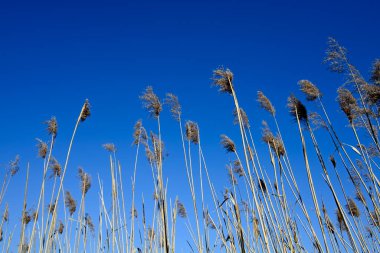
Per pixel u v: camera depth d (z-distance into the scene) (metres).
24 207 3.02
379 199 2.50
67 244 3.15
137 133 3.25
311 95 2.85
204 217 2.94
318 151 2.70
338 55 2.79
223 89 2.75
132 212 3.07
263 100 3.10
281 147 2.95
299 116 2.84
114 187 3.17
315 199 2.57
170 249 2.68
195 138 3.18
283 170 2.84
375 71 2.60
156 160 3.01
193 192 2.91
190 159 3.01
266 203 2.62
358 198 3.18
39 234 2.93
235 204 2.46
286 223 2.60
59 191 2.82
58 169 3.29
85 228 3.35
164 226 2.44
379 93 2.58
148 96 2.95
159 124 2.89
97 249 3.10
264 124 3.06
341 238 2.70
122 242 3.00
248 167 2.50
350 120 2.82
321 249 2.45
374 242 2.77
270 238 2.51
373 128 2.64
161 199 2.54
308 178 2.63
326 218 2.92
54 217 2.77
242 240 2.34
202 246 2.77
